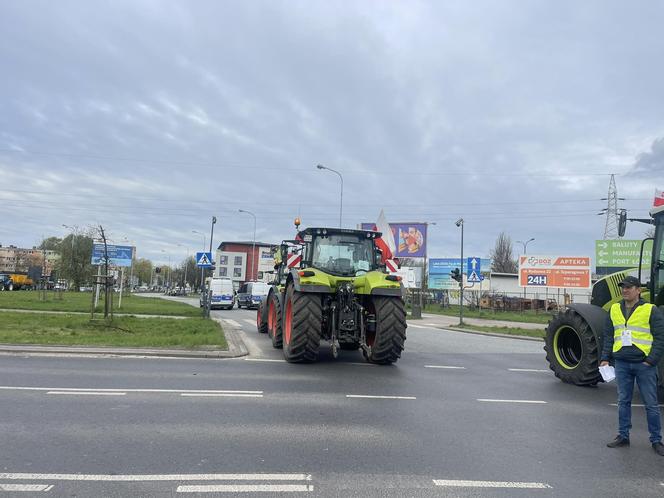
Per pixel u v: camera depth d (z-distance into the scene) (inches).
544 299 1904.5
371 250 479.2
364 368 413.7
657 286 344.2
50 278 3006.9
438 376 388.5
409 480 174.6
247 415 252.8
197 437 215.3
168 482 167.5
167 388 309.9
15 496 154.6
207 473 175.8
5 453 190.9
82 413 247.8
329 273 460.1
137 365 393.7
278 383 335.9
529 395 328.8
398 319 416.2
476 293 2046.0
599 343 358.9
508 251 2805.1
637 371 223.0
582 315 367.2
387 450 205.8
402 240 1840.6
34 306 1074.1
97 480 167.6
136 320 762.2
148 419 240.4
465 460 196.5
